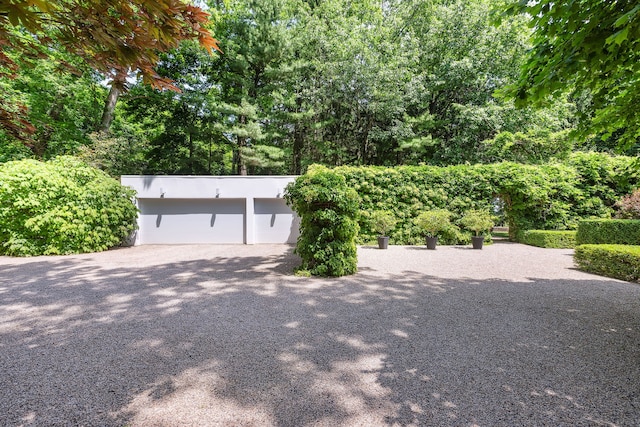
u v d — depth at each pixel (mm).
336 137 19406
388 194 12188
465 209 12141
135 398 2480
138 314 4508
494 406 2357
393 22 17594
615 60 3025
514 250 10539
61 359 3145
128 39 1870
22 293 5594
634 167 4621
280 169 21484
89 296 5406
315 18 17562
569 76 2996
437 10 17297
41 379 2766
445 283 6242
